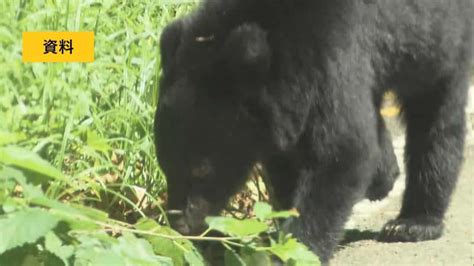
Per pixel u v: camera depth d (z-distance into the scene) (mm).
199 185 9617
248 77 9516
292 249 8266
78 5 11102
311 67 9773
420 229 11562
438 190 11820
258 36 9469
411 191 11977
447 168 11914
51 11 10992
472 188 13422
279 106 9734
